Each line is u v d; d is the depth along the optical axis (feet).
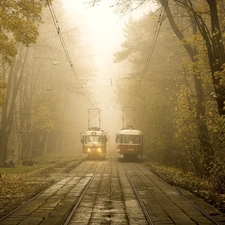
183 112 99.60
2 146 162.50
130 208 58.95
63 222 48.47
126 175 115.55
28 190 79.56
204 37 78.43
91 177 109.19
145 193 75.72
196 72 94.48
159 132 140.36
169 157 141.79
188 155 107.04
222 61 76.28
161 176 109.60
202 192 75.61
